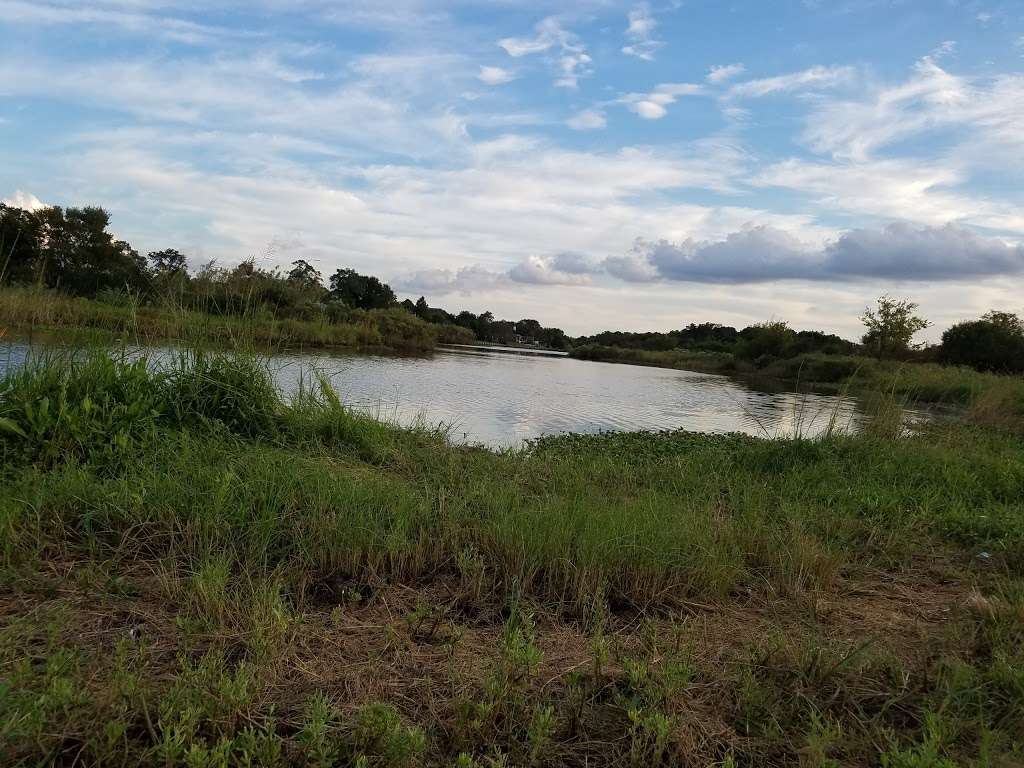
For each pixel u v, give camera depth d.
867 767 2.09
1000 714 2.37
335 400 6.34
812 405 19.23
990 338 31.39
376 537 3.38
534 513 3.83
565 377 24.97
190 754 1.74
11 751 1.77
